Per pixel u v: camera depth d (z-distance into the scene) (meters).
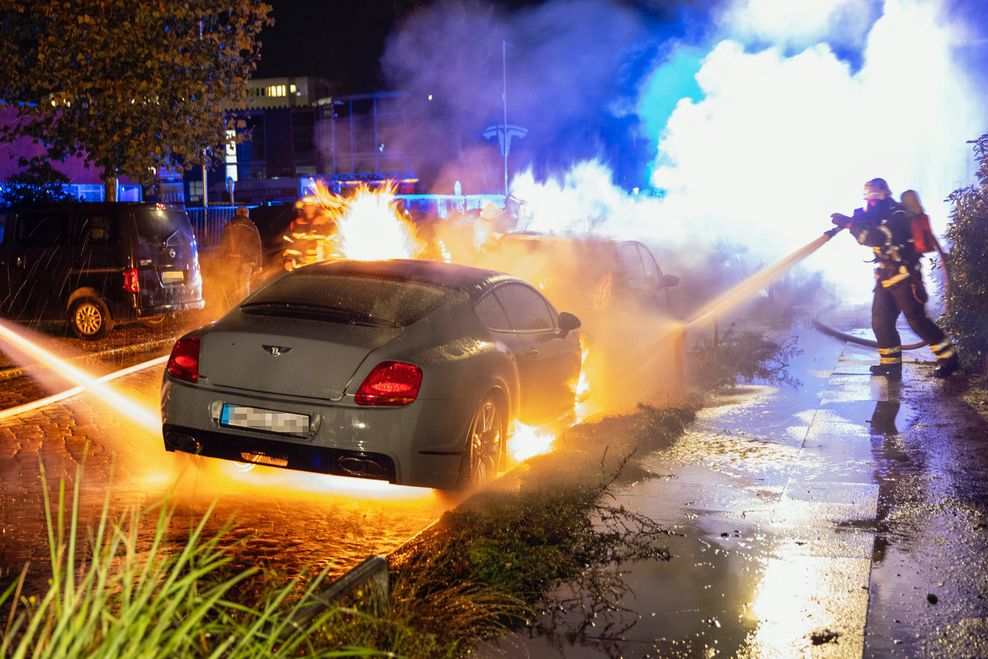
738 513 5.96
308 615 3.31
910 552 5.27
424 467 5.95
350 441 5.81
